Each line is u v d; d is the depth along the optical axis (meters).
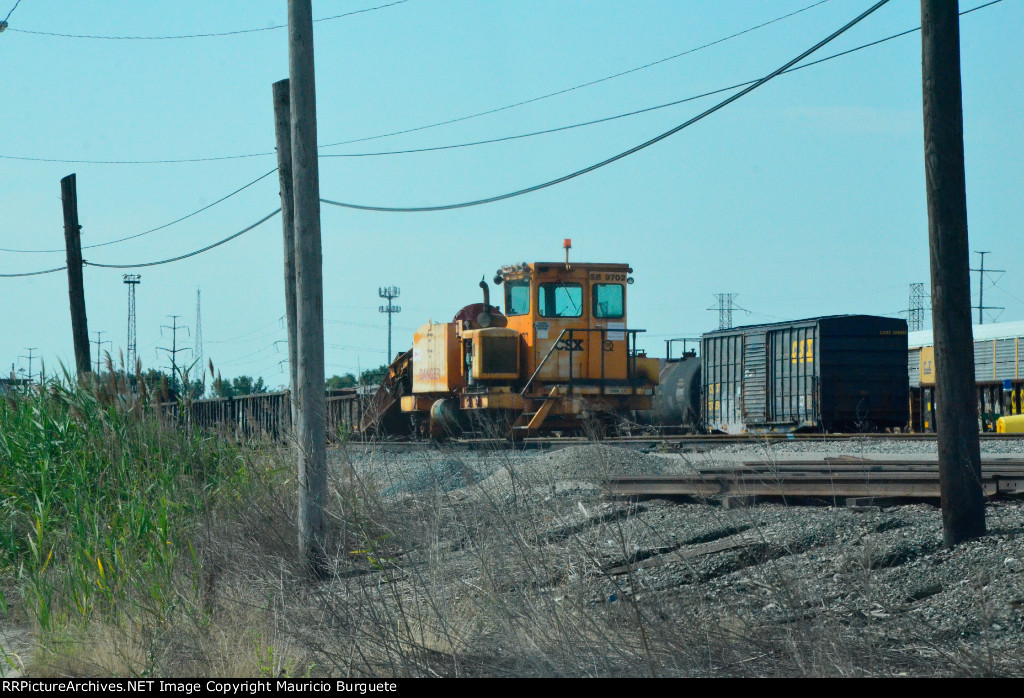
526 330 87.25
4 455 42.44
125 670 23.52
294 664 21.95
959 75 28.94
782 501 34.50
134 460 40.69
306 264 36.31
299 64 36.75
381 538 30.33
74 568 31.45
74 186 87.25
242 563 30.67
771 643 20.30
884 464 42.28
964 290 28.27
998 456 57.94
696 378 117.38
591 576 24.86
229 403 75.31
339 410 89.62
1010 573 23.78
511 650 21.50
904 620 21.91
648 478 36.28
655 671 19.55
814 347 98.50
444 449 33.03
